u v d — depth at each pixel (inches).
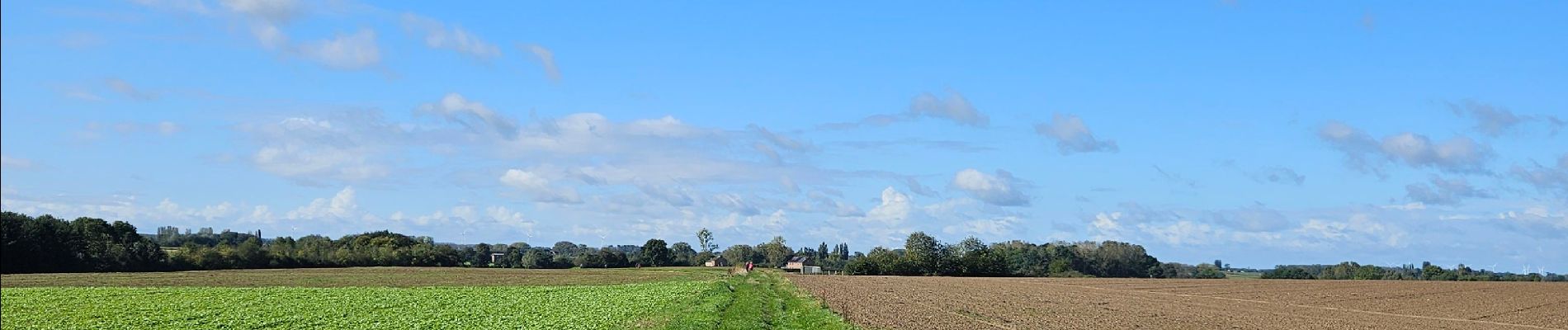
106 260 4308.6
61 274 3772.1
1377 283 4357.8
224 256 4894.2
